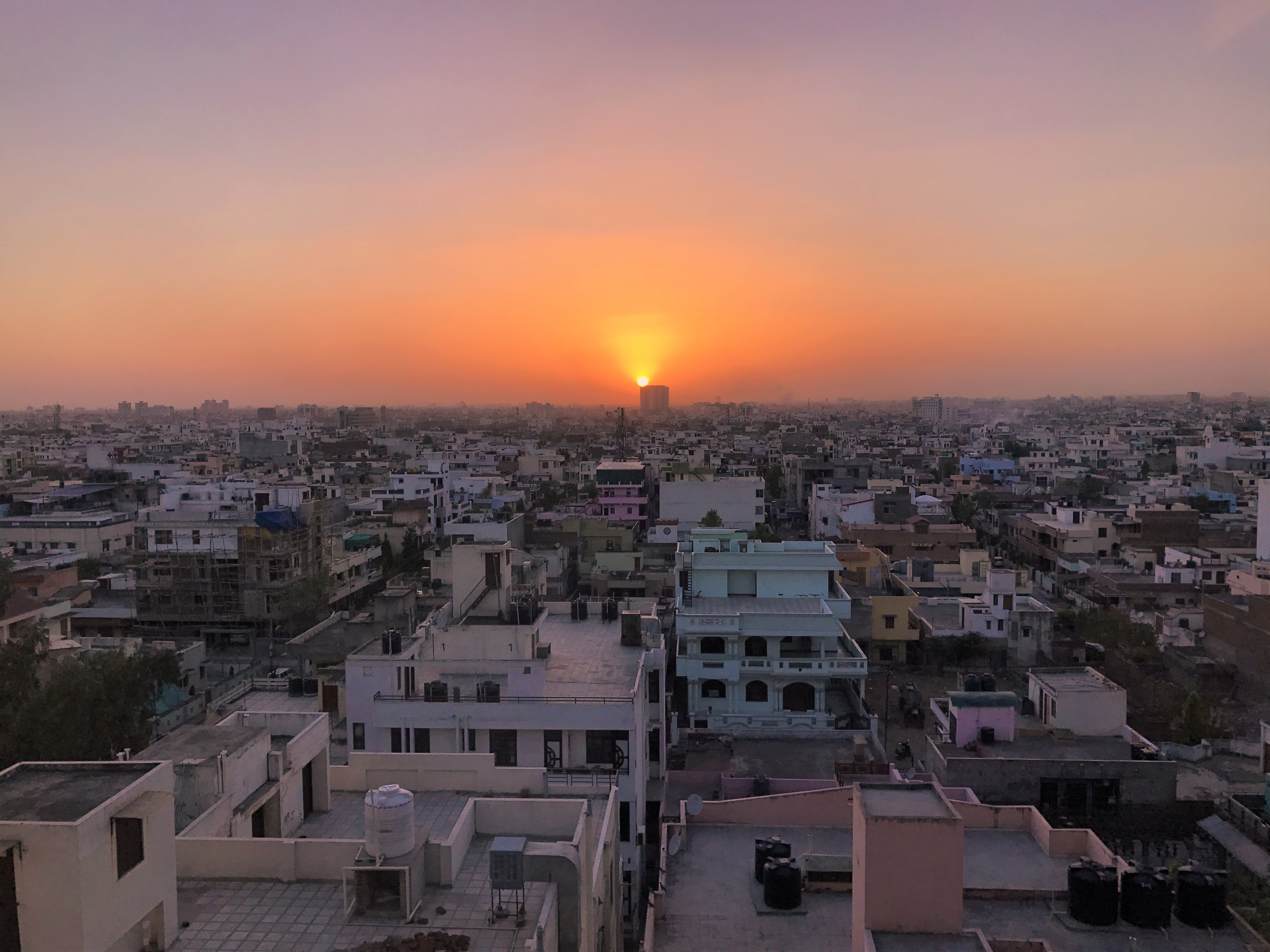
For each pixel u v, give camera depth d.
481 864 23.12
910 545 109.75
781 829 33.75
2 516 120.31
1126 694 46.50
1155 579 93.38
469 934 20.12
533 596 45.94
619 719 37.59
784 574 67.19
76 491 142.50
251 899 21.52
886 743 59.34
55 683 43.06
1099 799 38.03
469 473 167.38
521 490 144.62
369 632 70.12
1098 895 24.94
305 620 84.44
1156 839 36.91
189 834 22.95
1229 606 72.06
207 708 54.94
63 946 16.52
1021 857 29.20
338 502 126.62
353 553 103.81
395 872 20.78
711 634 60.06
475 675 39.62
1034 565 117.12
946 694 68.19
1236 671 68.44
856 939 21.38
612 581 92.88
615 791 29.62
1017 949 22.75
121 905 17.70
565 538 104.50
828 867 29.08
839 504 126.50
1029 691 49.97
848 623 75.19
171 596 86.25
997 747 42.53
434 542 123.56
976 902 26.44
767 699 60.16
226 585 86.19
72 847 16.44
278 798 27.25
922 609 81.12
